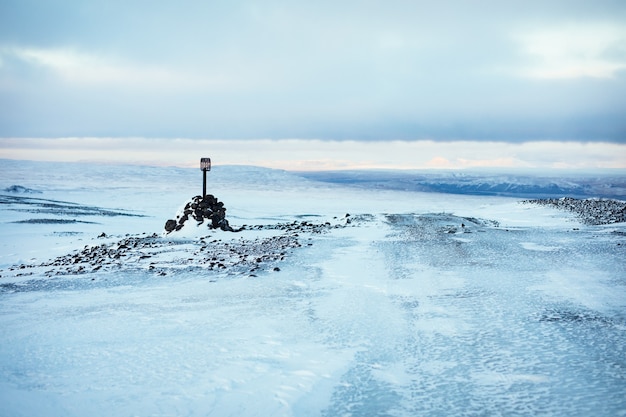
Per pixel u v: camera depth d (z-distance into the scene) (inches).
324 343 458.6
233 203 4864.7
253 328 508.7
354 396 341.7
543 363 397.1
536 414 307.4
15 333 495.2
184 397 338.3
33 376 376.2
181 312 578.2
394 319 538.9
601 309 568.4
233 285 725.3
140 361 410.9
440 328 502.6
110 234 1579.7
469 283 720.3
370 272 807.7
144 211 3147.1
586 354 417.4
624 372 374.6
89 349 443.2
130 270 852.6
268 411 319.0
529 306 585.9
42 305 620.1
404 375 378.9
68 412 312.0
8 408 313.3
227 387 356.5
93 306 612.4
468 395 338.6
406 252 1010.7
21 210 2368.4
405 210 4175.7
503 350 431.2
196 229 1339.8
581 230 1438.2
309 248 1066.1
